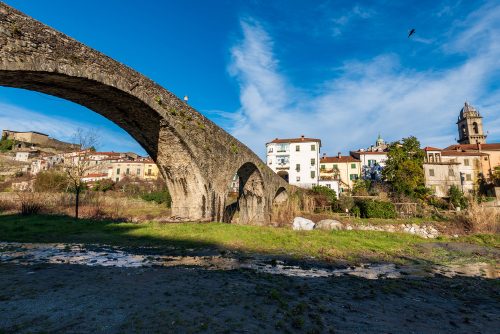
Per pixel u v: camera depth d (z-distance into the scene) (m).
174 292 6.31
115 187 61.12
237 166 22.80
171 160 18.33
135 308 5.32
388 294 7.09
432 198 41.41
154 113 15.23
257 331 4.59
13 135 99.50
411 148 49.91
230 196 46.91
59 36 11.00
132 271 8.00
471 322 5.63
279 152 61.59
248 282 7.34
